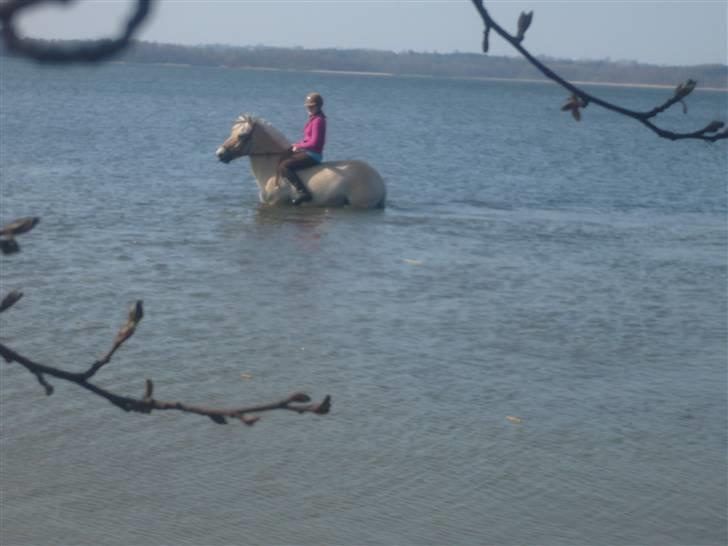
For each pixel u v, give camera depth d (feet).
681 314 45.96
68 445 28.76
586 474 28.35
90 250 53.26
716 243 66.23
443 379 35.24
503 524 25.53
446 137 170.19
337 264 52.70
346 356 37.22
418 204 78.43
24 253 51.70
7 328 38.70
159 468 27.68
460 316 43.55
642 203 88.12
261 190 72.90
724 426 32.12
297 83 596.70
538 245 61.72
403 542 24.49
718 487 27.89
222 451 28.78
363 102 337.11
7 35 4.81
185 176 90.53
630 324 43.75
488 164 119.96
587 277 52.90
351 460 28.63
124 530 24.45
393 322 41.98
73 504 25.52
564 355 38.78
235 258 53.01
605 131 226.79
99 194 75.41
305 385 34.06
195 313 41.91
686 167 130.41
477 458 29.07
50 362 35.12
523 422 31.71
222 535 24.48
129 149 115.14
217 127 165.07
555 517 25.99
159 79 545.85
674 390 35.32
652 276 54.03
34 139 122.62
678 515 26.32
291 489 26.84
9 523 24.50
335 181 71.92
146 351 36.76
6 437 29.07
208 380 34.06
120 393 32.37
